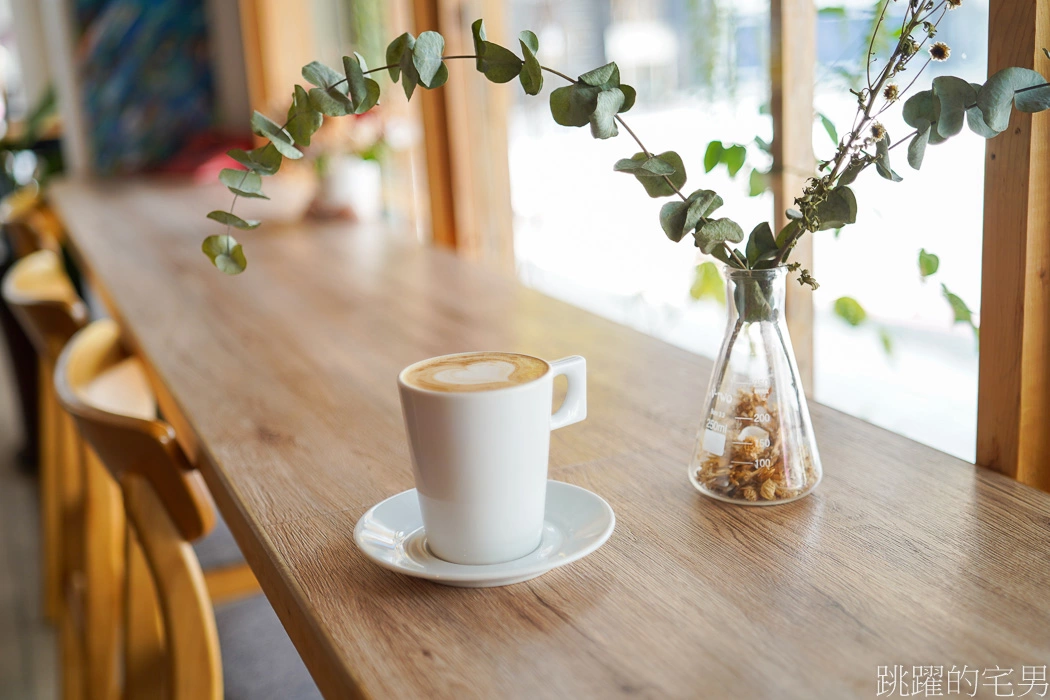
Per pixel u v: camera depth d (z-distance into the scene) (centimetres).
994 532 79
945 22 114
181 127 430
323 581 77
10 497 309
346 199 239
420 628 72
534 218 244
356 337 131
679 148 179
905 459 91
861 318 120
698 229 81
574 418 81
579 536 79
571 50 217
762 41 144
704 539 80
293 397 111
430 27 222
